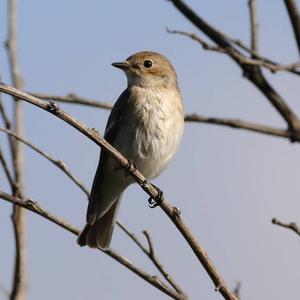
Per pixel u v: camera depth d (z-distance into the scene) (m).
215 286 7.75
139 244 8.37
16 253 8.66
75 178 8.97
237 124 9.69
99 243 11.09
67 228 8.45
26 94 7.15
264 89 9.42
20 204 8.29
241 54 9.34
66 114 7.63
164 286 8.03
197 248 7.96
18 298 8.55
